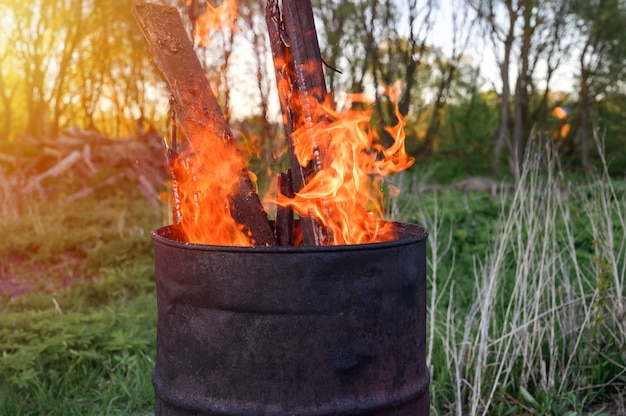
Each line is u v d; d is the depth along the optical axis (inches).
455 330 135.0
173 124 84.8
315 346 66.9
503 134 587.2
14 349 143.0
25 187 367.9
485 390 118.1
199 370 69.7
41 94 609.0
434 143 666.8
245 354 67.4
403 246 70.8
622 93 648.4
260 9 304.7
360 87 407.2
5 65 652.7
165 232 82.2
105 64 635.5
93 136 437.1
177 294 71.0
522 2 548.4
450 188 412.8
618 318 129.3
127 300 194.9
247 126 262.7
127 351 136.6
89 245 248.5
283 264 65.8
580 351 124.6
